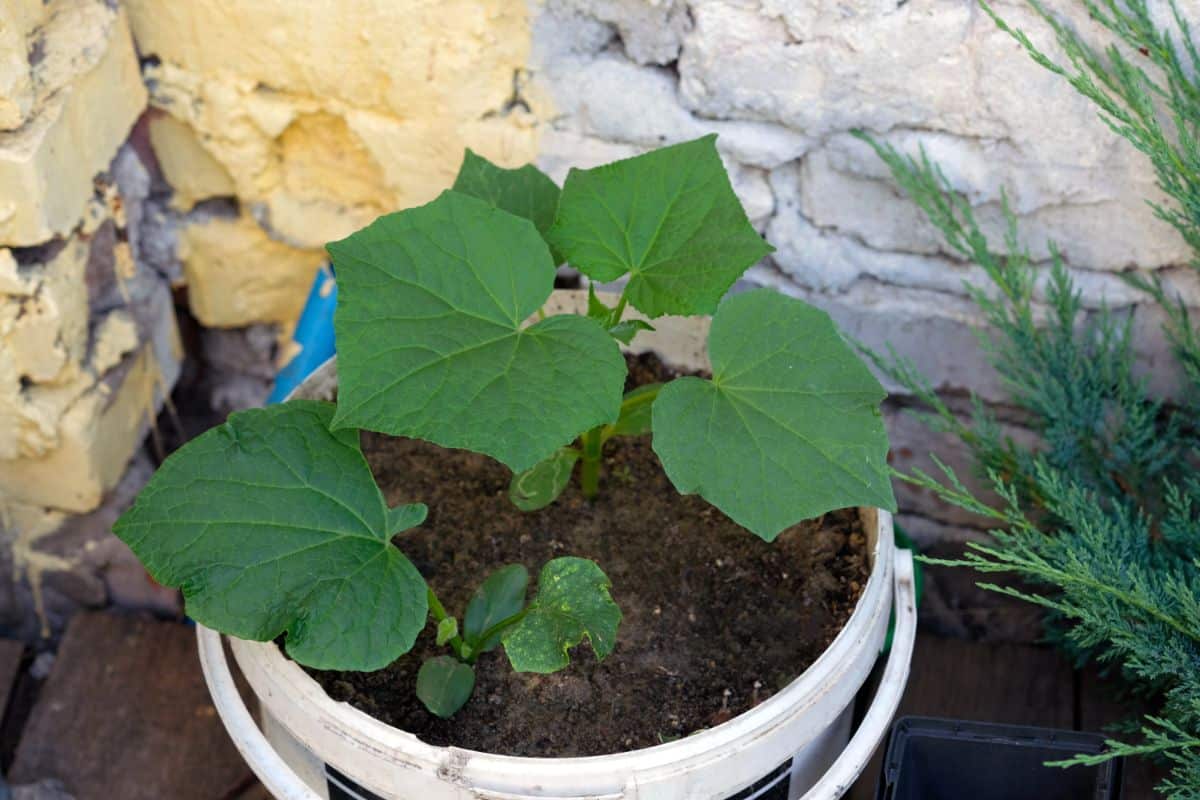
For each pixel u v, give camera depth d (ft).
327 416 2.14
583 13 2.54
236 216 2.97
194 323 3.17
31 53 2.48
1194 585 2.28
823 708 2.06
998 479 2.38
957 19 2.38
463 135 2.71
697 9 2.47
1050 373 2.64
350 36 2.60
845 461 2.05
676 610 2.31
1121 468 2.66
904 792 2.38
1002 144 2.51
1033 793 2.37
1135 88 2.30
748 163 2.66
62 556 3.02
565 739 2.16
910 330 2.81
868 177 2.62
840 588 2.32
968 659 2.86
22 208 2.46
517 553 2.39
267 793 2.77
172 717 2.86
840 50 2.45
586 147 2.71
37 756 2.81
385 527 2.08
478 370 2.01
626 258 2.22
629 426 2.35
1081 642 2.39
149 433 3.10
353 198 2.91
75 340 2.70
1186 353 2.61
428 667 2.15
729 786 2.02
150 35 2.70
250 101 2.74
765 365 2.12
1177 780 2.48
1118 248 2.60
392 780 2.00
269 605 1.98
